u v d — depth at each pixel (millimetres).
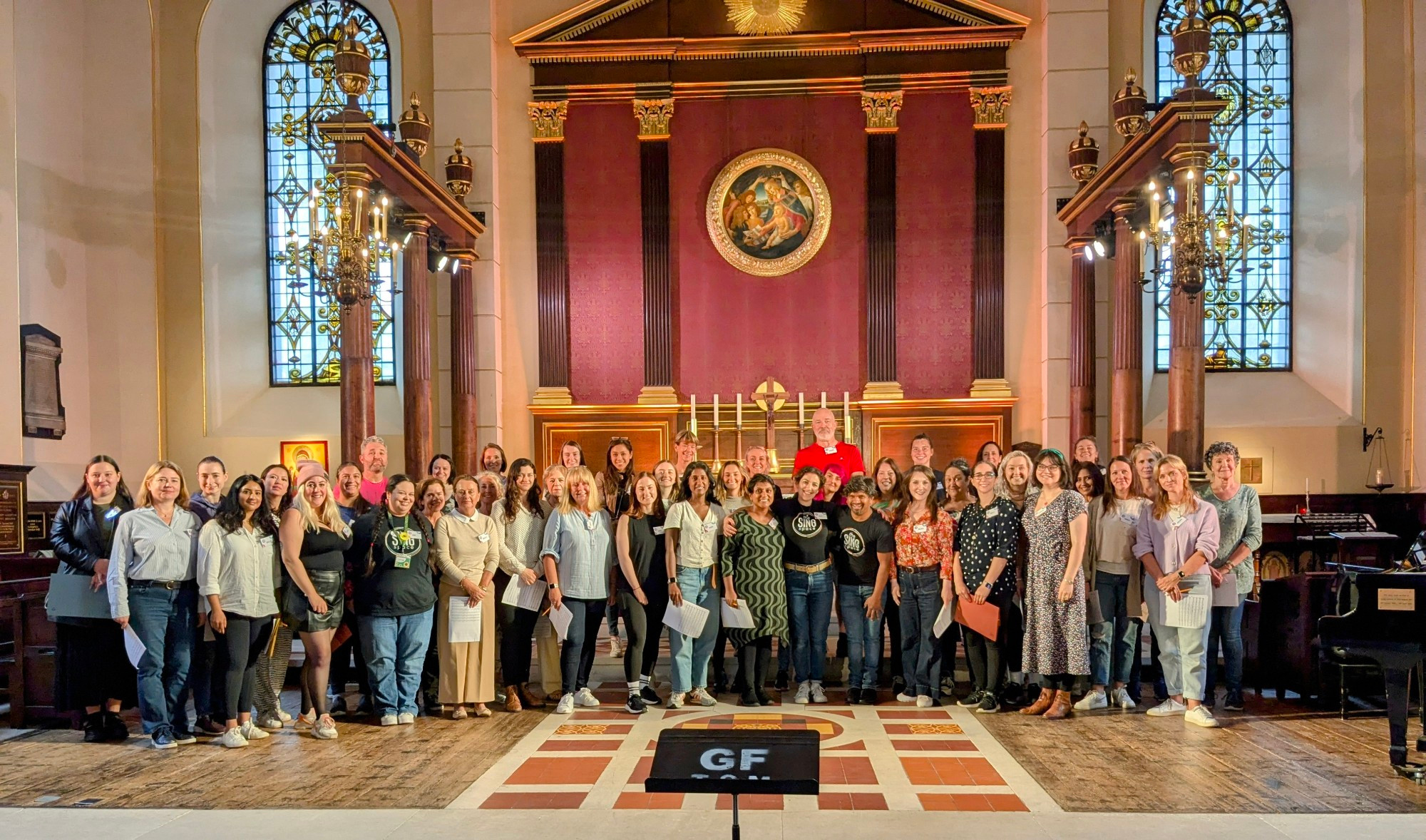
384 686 6465
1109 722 6371
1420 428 11781
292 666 8133
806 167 12094
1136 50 11930
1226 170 12484
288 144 12992
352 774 5316
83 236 12242
